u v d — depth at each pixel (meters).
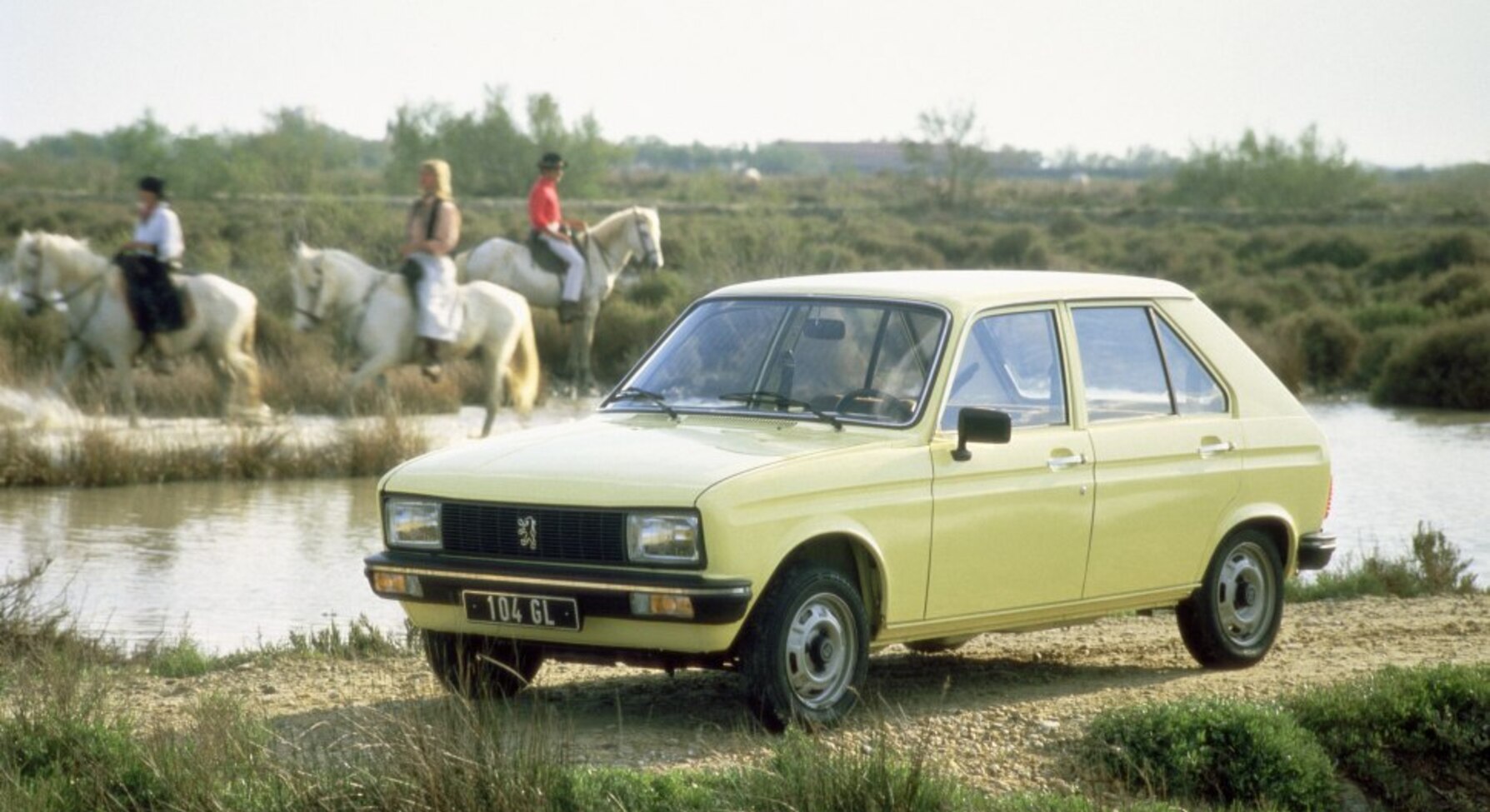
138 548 15.41
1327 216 80.69
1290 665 9.31
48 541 15.68
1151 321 8.84
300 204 57.16
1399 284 42.91
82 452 19.56
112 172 99.00
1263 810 6.96
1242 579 9.09
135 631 11.71
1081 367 8.39
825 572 7.27
